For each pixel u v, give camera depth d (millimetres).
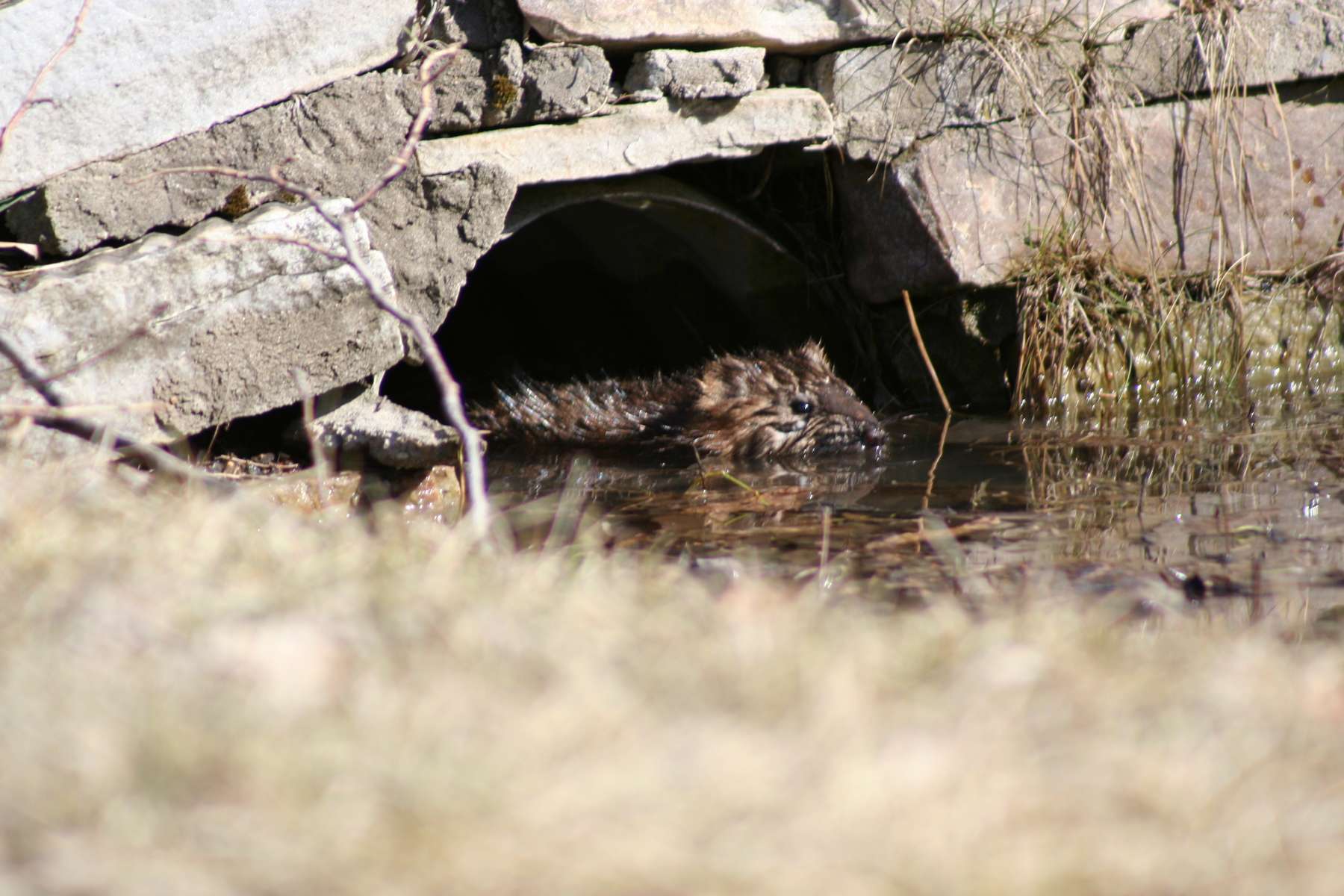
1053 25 13734
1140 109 14219
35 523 5953
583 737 4430
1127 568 8523
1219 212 14609
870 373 15336
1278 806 4250
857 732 4527
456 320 16359
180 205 10344
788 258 14883
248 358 10070
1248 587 8062
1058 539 9391
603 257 16375
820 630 5602
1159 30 14102
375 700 4562
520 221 12289
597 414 14688
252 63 10352
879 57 13336
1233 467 11617
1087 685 5035
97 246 10047
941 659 5258
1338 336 15344
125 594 5305
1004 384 14719
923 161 13594
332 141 10852
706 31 12305
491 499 11453
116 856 3707
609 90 11953
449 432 10812
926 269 13914
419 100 11172
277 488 10164
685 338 16312
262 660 4875
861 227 14336
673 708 4703
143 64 9906
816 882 3789
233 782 4035
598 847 3879
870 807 4105
